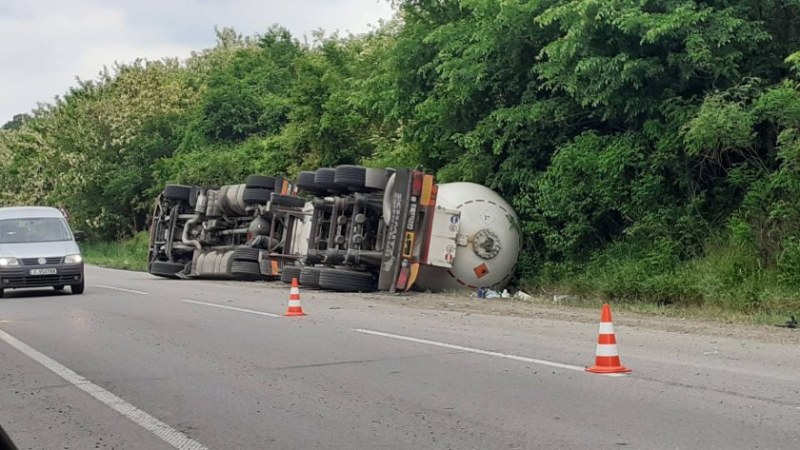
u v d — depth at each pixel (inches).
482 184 844.6
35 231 823.1
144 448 276.7
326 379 370.9
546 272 757.3
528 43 787.4
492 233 748.6
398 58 923.4
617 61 671.1
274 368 399.2
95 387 370.3
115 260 1604.3
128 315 625.0
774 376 352.5
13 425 309.4
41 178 1990.7
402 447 266.7
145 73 1975.9
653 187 704.4
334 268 786.2
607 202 730.8
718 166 705.6
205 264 1016.2
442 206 746.8
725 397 316.5
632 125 737.6
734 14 669.9
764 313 553.3
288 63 1962.4
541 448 259.8
